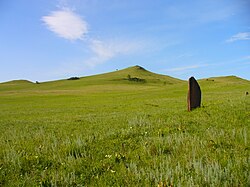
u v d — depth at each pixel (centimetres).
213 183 583
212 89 8006
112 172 718
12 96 10812
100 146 1003
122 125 1627
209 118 1498
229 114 1556
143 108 3566
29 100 8338
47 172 746
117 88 15662
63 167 780
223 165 694
